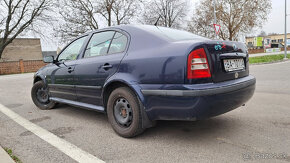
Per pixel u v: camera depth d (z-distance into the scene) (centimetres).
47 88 447
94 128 332
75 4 2383
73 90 369
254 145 251
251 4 2414
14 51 4169
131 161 226
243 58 296
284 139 264
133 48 281
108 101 300
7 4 2438
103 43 330
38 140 289
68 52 402
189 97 220
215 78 237
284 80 701
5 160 228
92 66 321
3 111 465
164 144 264
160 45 257
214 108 227
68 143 277
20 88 881
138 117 266
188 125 327
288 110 382
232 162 215
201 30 3247
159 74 241
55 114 425
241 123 326
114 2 2519
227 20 2502
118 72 283
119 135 296
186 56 224
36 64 2403
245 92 268
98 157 237
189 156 231
